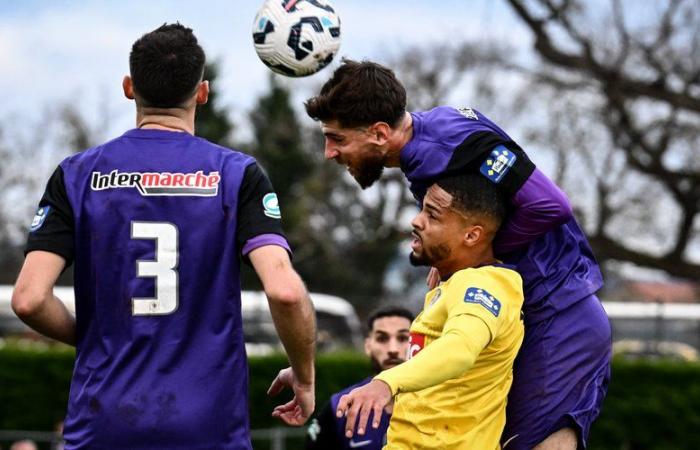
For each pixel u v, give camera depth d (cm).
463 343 1276
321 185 13275
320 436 2239
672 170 8250
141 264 1212
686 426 5756
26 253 1223
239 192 1232
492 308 1336
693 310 6381
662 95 7831
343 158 1452
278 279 1177
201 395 1195
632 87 7825
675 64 7850
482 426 1402
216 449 1195
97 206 1229
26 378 5997
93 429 1194
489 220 1423
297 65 1481
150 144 1253
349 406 1197
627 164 8419
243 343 1232
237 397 1216
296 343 1209
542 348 1499
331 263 13138
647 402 5759
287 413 1342
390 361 2344
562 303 1510
